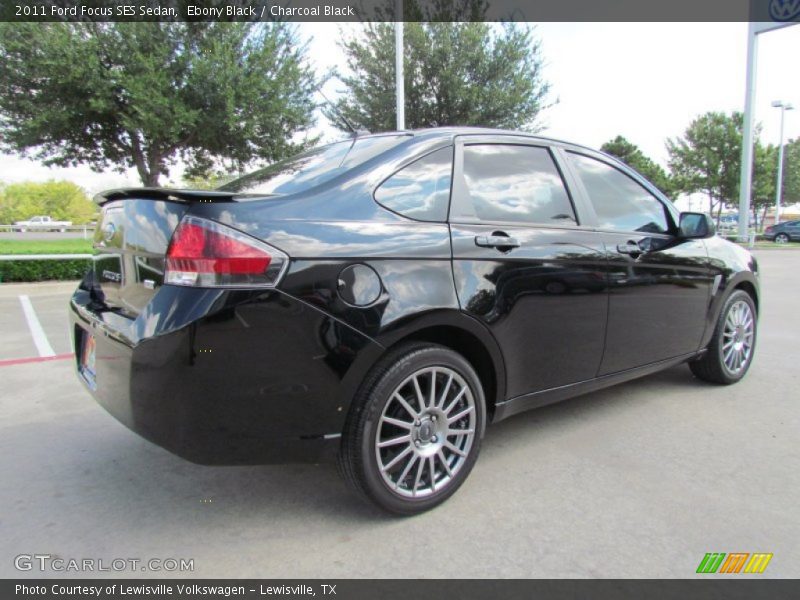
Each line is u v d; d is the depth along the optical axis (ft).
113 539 7.65
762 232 131.44
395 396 7.75
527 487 9.04
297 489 9.05
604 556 7.24
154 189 7.18
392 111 52.19
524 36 51.93
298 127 46.47
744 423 11.70
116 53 38.17
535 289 9.16
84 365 9.00
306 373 7.00
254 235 6.75
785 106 111.34
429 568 7.03
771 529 7.83
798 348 18.21
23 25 35.86
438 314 7.89
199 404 6.63
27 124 37.40
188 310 6.51
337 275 7.14
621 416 12.12
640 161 147.84
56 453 10.32
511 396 9.27
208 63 38.91
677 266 11.87
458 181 8.88
